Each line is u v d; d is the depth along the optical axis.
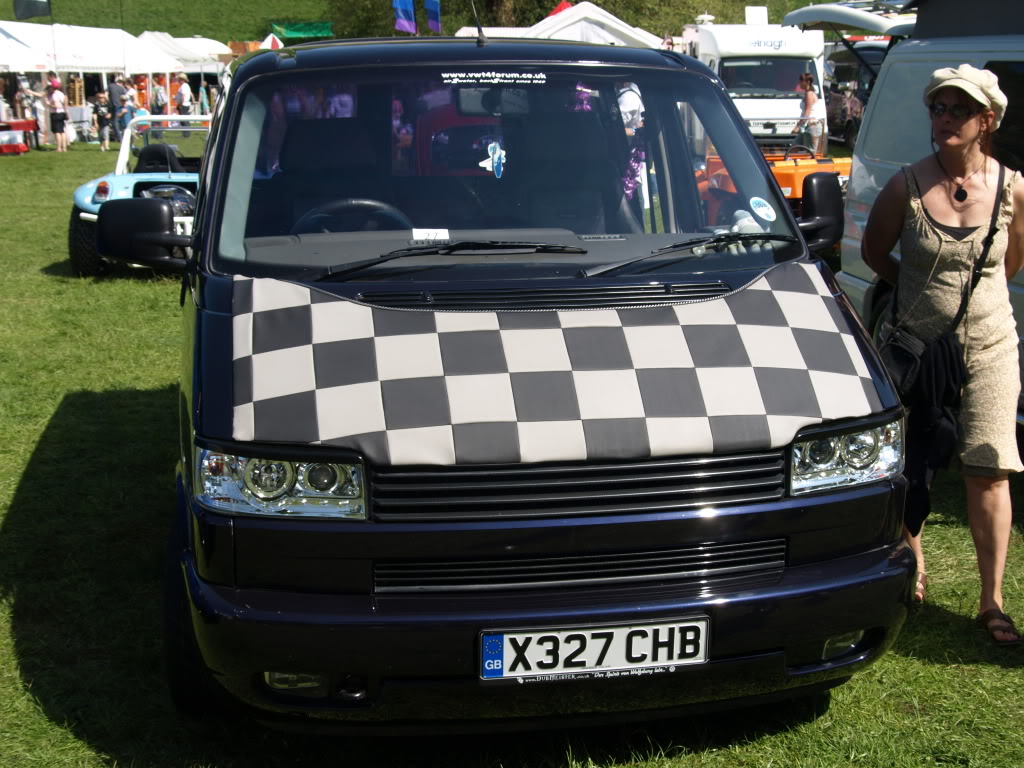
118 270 11.22
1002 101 3.52
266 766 3.13
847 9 11.77
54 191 19.28
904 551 2.99
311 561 2.69
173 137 12.01
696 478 2.79
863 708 3.41
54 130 27.75
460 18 31.98
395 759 3.18
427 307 3.05
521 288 3.16
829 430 2.89
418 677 2.69
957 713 3.38
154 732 3.28
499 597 2.71
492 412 2.76
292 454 2.71
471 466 2.70
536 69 3.85
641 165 3.73
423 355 2.88
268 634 2.64
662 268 3.36
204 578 2.75
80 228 10.80
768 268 3.37
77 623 3.98
